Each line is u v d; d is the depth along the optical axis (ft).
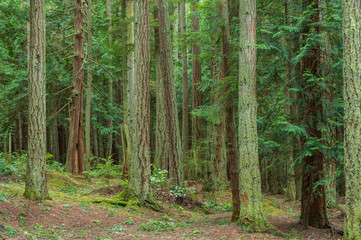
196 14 52.95
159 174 44.32
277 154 31.32
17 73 72.79
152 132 111.34
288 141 30.17
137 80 36.55
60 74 69.97
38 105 28.58
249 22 27.45
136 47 36.42
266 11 32.81
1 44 72.54
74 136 62.08
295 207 50.93
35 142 28.63
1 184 33.47
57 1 75.56
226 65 33.30
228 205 45.52
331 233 29.09
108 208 32.89
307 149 27.55
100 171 48.32
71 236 22.67
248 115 27.04
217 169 60.34
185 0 57.16
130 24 51.62
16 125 96.07
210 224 31.63
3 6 64.85
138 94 36.55
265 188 82.74
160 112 55.26
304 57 31.24
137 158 36.55
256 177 26.86
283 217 38.96
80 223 26.66
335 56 31.24
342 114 29.07
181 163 45.47
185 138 68.49
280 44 32.19
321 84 27.86
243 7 27.63
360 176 21.24
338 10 29.45
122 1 54.90
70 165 61.52
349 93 21.63
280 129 28.89
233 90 31.42
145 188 36.37
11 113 76.43
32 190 28.30
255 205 26.71
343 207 47.39
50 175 48.14
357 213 21.20
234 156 32.27
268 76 32.09
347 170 21.72
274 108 32.24
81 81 63.41
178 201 42.24
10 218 23.36
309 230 30.68
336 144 27.40
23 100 74.49
